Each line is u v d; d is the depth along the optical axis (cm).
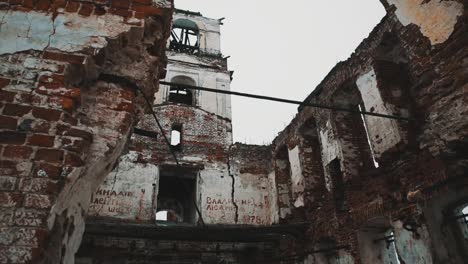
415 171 673
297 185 1156
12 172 227
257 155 1495
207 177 1404
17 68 266
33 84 263
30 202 221
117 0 335
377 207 770
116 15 327
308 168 1142
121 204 1234
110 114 306
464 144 525
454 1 554
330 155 984
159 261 1155
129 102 321
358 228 830
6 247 203
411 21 633
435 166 621
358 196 841
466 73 514
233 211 1358
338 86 989
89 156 278
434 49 571
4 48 271
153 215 1263
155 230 977
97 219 1177
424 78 584
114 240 1128
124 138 325
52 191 229
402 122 743
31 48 279
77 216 280
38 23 293
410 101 791
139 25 330
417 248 644
